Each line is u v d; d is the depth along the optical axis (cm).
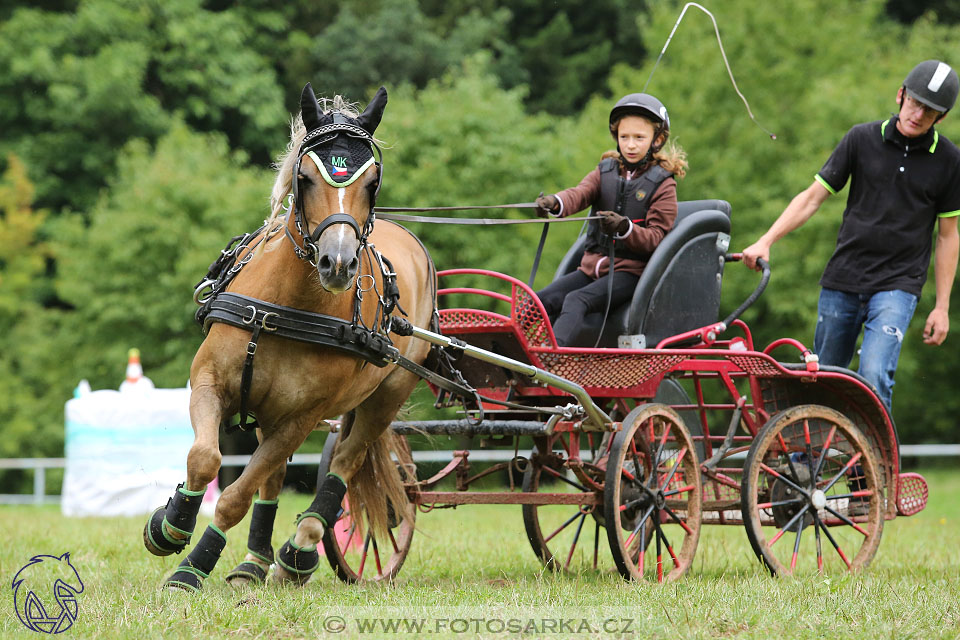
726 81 2894
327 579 898
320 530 796
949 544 1227
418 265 866
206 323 709
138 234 2997
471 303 2761
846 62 3005
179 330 2961
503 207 888
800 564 1016
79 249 3194
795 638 595
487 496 862
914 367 2794
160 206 2967
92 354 3081
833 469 984
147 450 1842
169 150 3197
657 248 900
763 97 2875
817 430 957
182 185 3019
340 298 706
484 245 2769
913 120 970
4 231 3444
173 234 2958
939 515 2003
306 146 671
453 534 1323
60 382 3266
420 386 1177
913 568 961
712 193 2808
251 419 762
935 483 2967
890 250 988
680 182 2841
